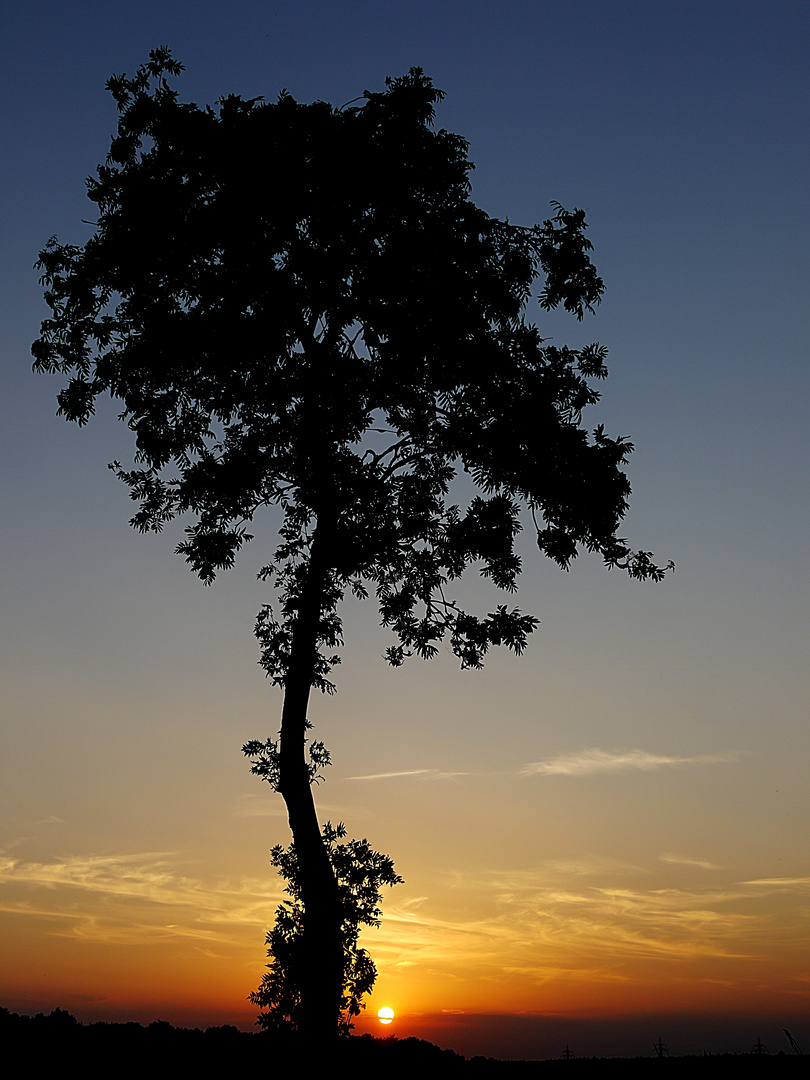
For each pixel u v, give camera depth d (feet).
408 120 70.95
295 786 67.00
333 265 69.46
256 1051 70.79
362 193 69.31
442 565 73.31
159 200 69.36
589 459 70.79
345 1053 64.18
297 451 67.87
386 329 69.62
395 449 76.13
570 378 72.54
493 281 70.95
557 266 73.00
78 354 72.84
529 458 71.05
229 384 69.92
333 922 64.69
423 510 72.69
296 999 64.44
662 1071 76.43
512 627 72.84
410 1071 69.05
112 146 73.87
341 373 68.39
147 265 69.21
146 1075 63.36
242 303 68.69
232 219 68.49
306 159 70.64
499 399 71.31
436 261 69.67
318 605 69.87
